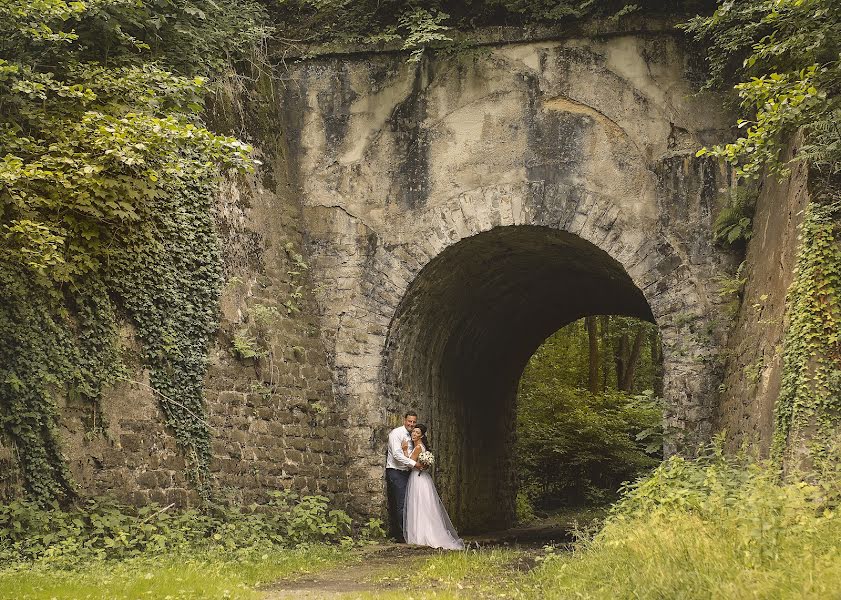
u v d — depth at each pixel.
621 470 23.80
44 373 9.12
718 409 12.16
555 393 24.03
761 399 9.94
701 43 12.93
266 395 12.09
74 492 9.23
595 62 13.22
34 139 9.59
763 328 10.42
